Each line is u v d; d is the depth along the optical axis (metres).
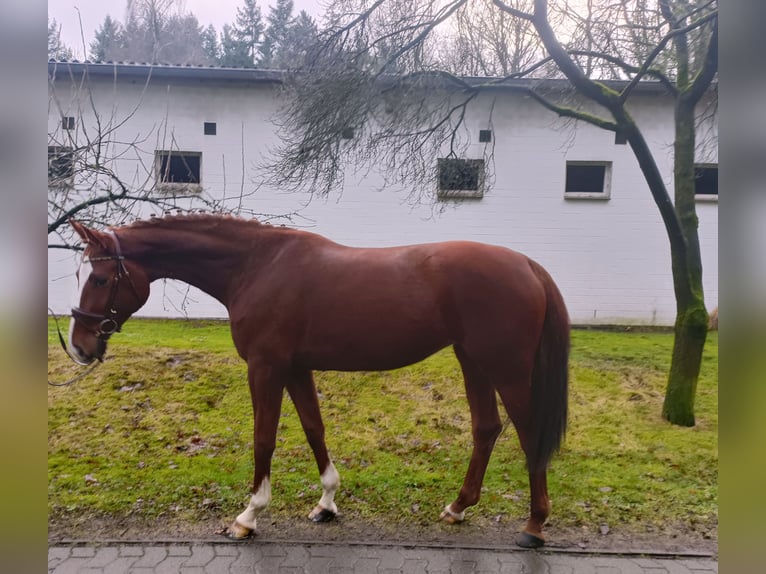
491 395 2.82
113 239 2.65
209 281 2.81
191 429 3.96
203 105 7.87
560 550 2.58
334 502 2.99
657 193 4.13
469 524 2.83
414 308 2.58
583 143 8.15
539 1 4.04
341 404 4.52
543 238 8.25
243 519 2.68
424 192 7.65
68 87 7.09
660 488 3.18
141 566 2.42
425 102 5.39
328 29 4.74
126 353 5.40
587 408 4.51
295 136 5.01
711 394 4.86
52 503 2.95
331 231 8.13
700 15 4.31
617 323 8.33
